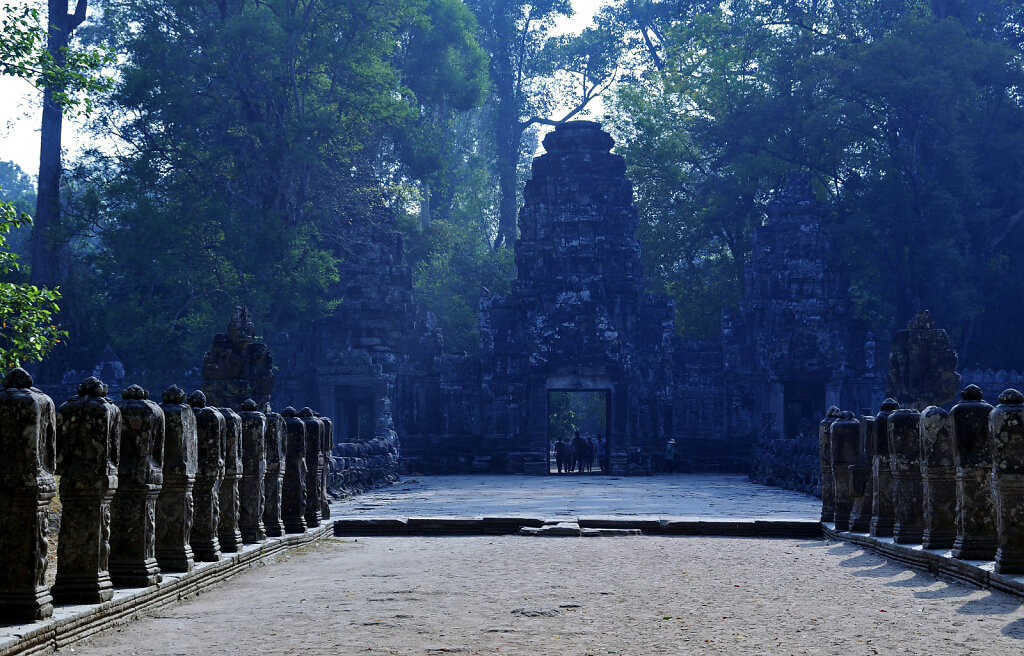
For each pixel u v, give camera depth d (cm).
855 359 5316
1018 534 1077
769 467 4019
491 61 7981
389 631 905
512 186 7950
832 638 855
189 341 4825
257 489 1534
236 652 820
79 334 5309
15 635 764
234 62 4869
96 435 937
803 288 5131
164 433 1112
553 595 1118
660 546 1742
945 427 1328
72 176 5006
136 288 5091
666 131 6688
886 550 1494
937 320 5566
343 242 5222
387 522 2042
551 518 2072
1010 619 921
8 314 2089
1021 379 5278
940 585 1173
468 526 2053
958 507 1222
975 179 5628
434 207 7631
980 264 5700
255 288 4781
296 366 5166
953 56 5469
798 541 1856
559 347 5103
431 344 5297
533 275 5238
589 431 8762
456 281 7294
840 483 1870
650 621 945
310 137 4919
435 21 6469
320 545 1797
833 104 5791
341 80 5159
